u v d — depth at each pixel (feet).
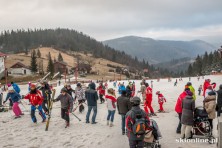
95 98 43.78
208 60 547.08
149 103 50.39
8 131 39.70
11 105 61.93
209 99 32.60
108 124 43.04
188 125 32.30
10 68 378.73
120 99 35.94
